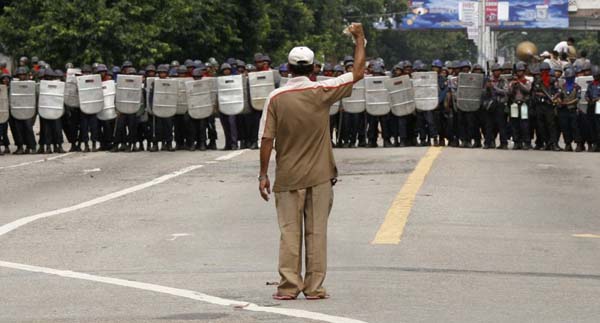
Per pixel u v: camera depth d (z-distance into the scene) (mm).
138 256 16141
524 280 14164
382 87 34906
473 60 146000
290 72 12984
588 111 34125
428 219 19438
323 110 12883
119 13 60375
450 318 11828
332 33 101750
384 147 35094
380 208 20672
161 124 35062
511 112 34000
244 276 14461
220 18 68812
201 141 35250
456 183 24734
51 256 16250
